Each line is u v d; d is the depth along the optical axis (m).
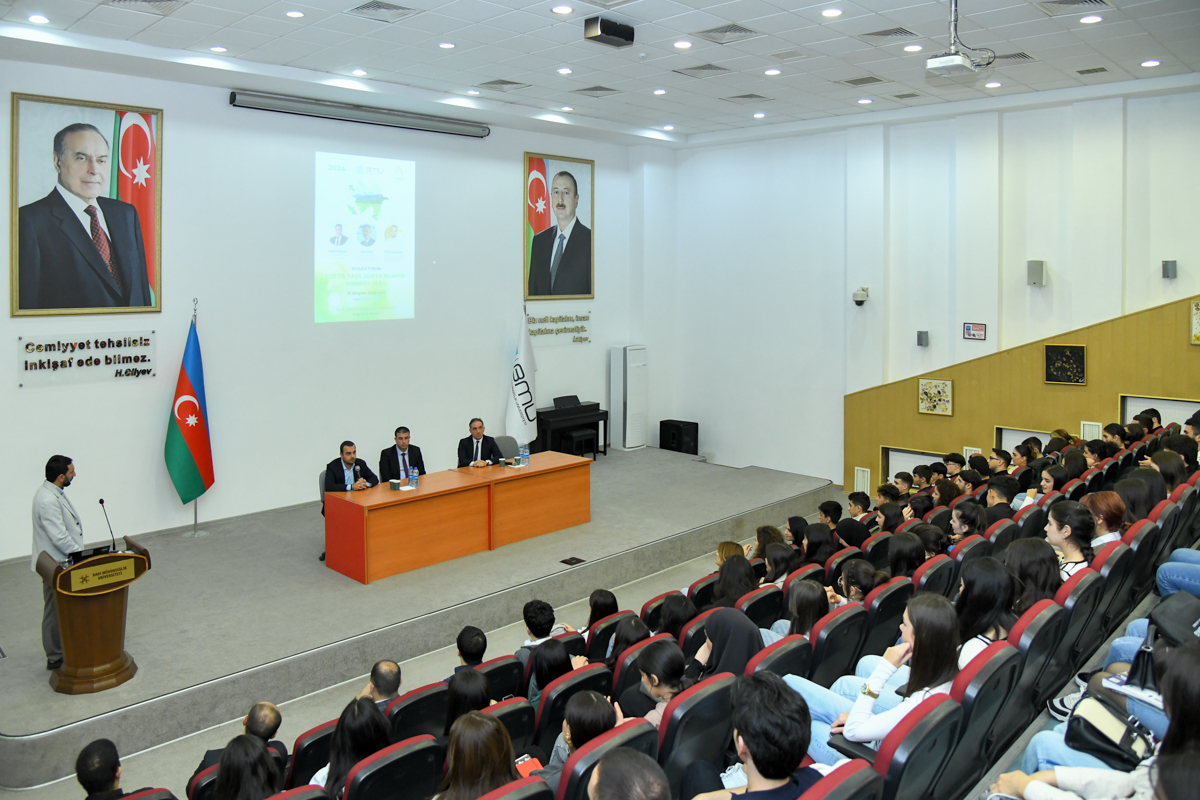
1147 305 9.83
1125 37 7.65
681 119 11.66
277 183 9.40
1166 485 5.65
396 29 7.34
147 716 5.29
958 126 10.84
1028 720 3.49
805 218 12.41
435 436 11.09
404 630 6.55
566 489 9.05
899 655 3.34
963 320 11.02
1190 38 7.70
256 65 8.37
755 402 13.15
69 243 7.99
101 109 8.12
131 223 8.35
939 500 7.05
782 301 12.73
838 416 12.30
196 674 5.65
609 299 13.24
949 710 2.56
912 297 11.55
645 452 13.22
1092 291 10.02
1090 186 9.93
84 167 8.04
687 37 7.66
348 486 7.70
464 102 10.14
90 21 6.99
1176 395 9.42
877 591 4.30
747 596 4.72
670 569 8.80
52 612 5.54
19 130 7.66
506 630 7.20
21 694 5.35
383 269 10.38
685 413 14.00
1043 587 3.68
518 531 8.58
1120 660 3.40
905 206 11.53
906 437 11.53
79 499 8.18
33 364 7.82
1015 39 7.72
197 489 8.62
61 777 4.98
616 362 13.25
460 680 3.59
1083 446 7.81
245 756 3.08
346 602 6.91
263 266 9.34
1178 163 9.52
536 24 7.25
